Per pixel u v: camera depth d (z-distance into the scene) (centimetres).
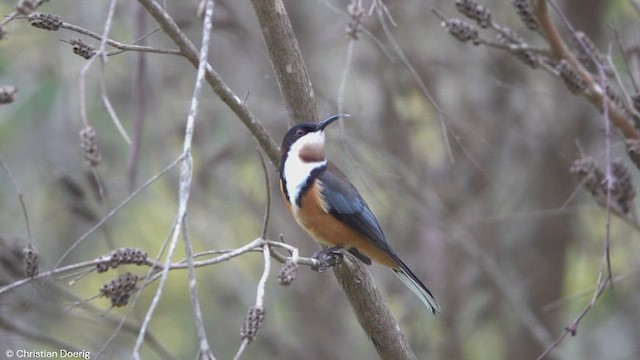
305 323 1608
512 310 1562
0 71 1388
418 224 1606
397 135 1466
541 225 1591
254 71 1445
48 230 1481
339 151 1432
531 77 1517
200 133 1412
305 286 1598
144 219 1620
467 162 1514
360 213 926
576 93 964
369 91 1469
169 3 1347
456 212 1538
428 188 1509
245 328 583
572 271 1661
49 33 1409
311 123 914
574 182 1543
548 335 1446
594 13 1485
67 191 1157
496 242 1582
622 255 1551
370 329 904
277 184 1527
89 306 1189
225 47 1443
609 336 1556
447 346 1588
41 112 1402
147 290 1620
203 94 1453
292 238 1562
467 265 1593
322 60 1474
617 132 1108
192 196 1528
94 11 1388
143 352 1587
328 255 872
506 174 1549
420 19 1446
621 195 977
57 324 1431
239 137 1429
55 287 1120
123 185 1449
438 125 1448
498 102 1515
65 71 1409
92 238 1505
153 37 1405
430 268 1600
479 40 958
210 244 1608
